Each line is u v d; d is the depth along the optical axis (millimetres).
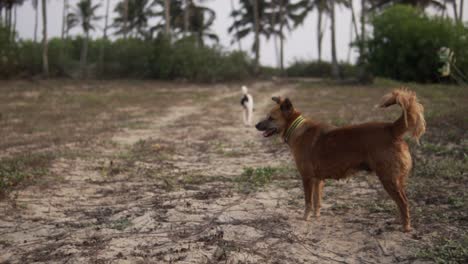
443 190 5957
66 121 14547
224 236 4766
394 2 41375
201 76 37500
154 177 7527
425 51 29281
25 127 13148
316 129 5020
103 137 11547
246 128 13289
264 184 6797
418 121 4305
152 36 44750
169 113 17203
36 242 4746
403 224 4637
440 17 30844
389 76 32594
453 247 4195
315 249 4406
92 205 6055
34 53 38406
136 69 40844
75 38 49219
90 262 4176
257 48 44250
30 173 7520
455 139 8414
